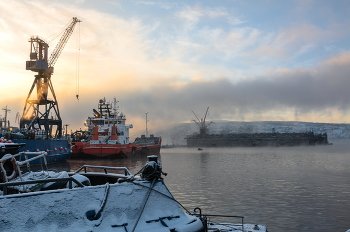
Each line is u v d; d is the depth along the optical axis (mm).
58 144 59844
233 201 24375
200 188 30891
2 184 5148
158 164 7320
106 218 5914
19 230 4887
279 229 17000
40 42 75750
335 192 28719
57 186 7699
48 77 76500
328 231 16625
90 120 82062
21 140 45188
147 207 6656
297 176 42469
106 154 69062
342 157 94438
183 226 6824
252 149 192500
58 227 5301
